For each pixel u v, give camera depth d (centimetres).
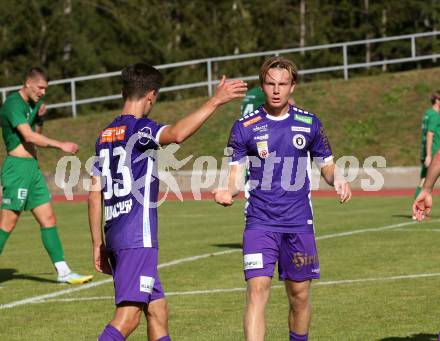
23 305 2911
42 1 14662
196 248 4266
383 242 4266
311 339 2322
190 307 2795
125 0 15775
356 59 15712
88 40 15125
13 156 3328
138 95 1914
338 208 6362
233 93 1752
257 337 1983
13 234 5384
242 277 3359
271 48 15912
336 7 16275
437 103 5484
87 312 2775
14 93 3297
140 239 1841
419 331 2395
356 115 10238
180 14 16238
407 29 16100
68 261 4000
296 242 2064
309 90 10844
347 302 2811
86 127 10375
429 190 2019
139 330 2516
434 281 3159
